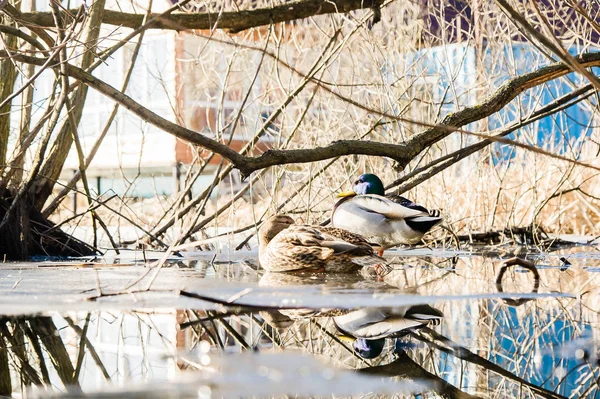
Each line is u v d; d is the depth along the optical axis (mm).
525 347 4113
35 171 9125
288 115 12367
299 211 10711
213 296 5469
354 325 4629
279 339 4254
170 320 4699
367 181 10617
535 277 6691
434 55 12367
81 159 9328
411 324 4695
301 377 3373
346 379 3359
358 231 9117
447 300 5566
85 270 7625
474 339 4316
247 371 3484
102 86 6344
